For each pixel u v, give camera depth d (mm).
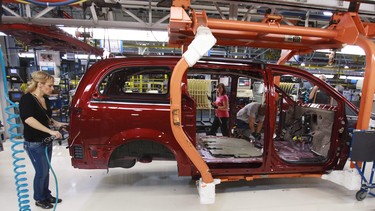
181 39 2635
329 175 2932
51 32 3125
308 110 3646
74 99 2551
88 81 2580
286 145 3807
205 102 7160
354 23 2291
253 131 4504
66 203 2705
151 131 2562
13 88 5402
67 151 4574
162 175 3564
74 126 2514
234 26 2158
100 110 2516
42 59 5539
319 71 11430
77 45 3709
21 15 4289
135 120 2549
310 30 2350
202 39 1914
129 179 3400
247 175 2846
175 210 2607
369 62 2438
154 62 2686
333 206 2754
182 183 3297
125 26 4234
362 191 2826
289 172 2934
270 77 2795
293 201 2852
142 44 8078
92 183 3244
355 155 2611
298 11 4359
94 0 3699
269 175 2891
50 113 2654
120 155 2652
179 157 2611
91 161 2564
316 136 3393
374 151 2637
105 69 2617
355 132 2553
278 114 4164
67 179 3352
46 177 2609
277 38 2602
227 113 5020
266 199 2887
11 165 3766
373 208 2721
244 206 2715
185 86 2568
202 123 7352
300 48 3131
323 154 3225
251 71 3029
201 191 2182
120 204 2713
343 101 2951
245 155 3207
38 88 2439
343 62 11078
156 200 2816
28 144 2416
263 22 2303
